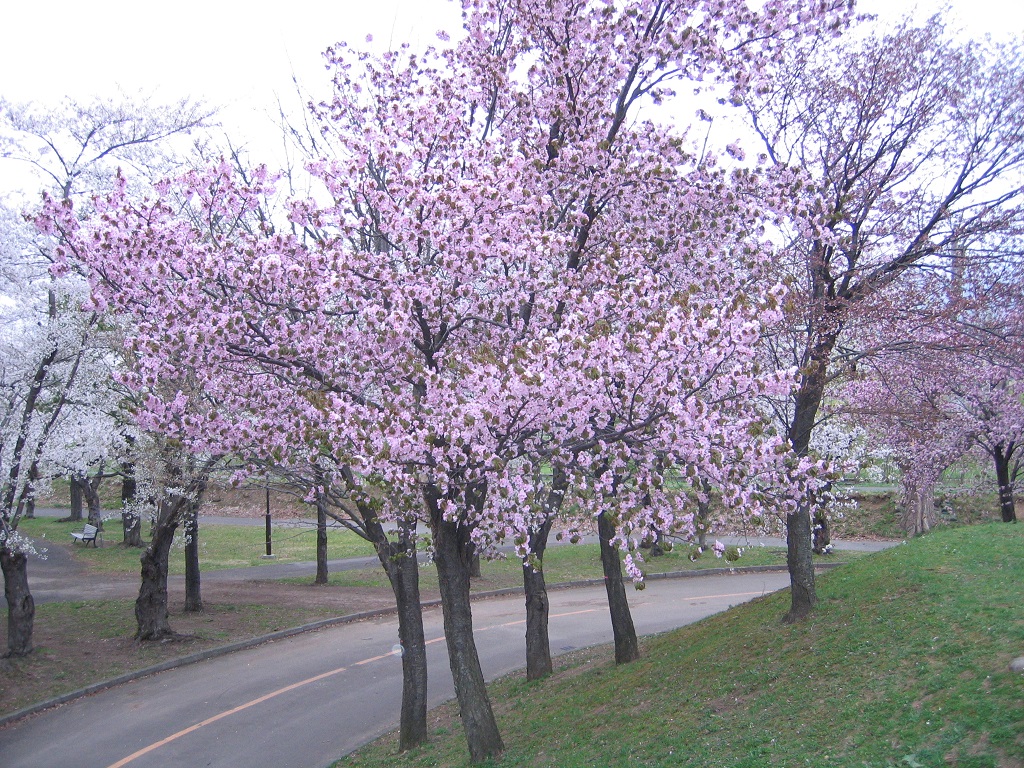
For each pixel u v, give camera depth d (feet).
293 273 31.17
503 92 40.52
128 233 29.86
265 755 37.55
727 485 25.79
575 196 36.83
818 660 31.04
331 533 120.16
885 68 42.65
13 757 38.47
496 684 47.32
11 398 47.44
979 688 23.71
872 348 38.55
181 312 31.04
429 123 37.24
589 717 34.06
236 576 86.99
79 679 49.52
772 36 35.32
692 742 26.89
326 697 46.55
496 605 74.13
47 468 51.24
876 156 42.45
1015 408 56.18
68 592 72.49
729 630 42.14
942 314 37.76
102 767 36.65
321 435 27.45
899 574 38.63
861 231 41.68
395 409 26.58
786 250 38.78
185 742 39.58
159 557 57.98
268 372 32.86
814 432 72.13
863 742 23.09
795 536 39.04
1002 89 43.06
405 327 29.48
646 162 36.45
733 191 35.70
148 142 53.67
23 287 48.32
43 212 29.86
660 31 36.04
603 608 70.64
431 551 32.45
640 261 33.91
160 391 41.70
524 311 35.06
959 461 72.59
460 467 28.07
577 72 37.11
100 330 48.34
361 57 41.52
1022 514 92.89
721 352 25.09
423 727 36.35
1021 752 19.63
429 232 30.42
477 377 26.58
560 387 26.17
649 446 27.43
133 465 62.80
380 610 70.54
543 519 28.37
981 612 30.30
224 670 52.95
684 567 90.43
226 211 33.63
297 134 41.98
